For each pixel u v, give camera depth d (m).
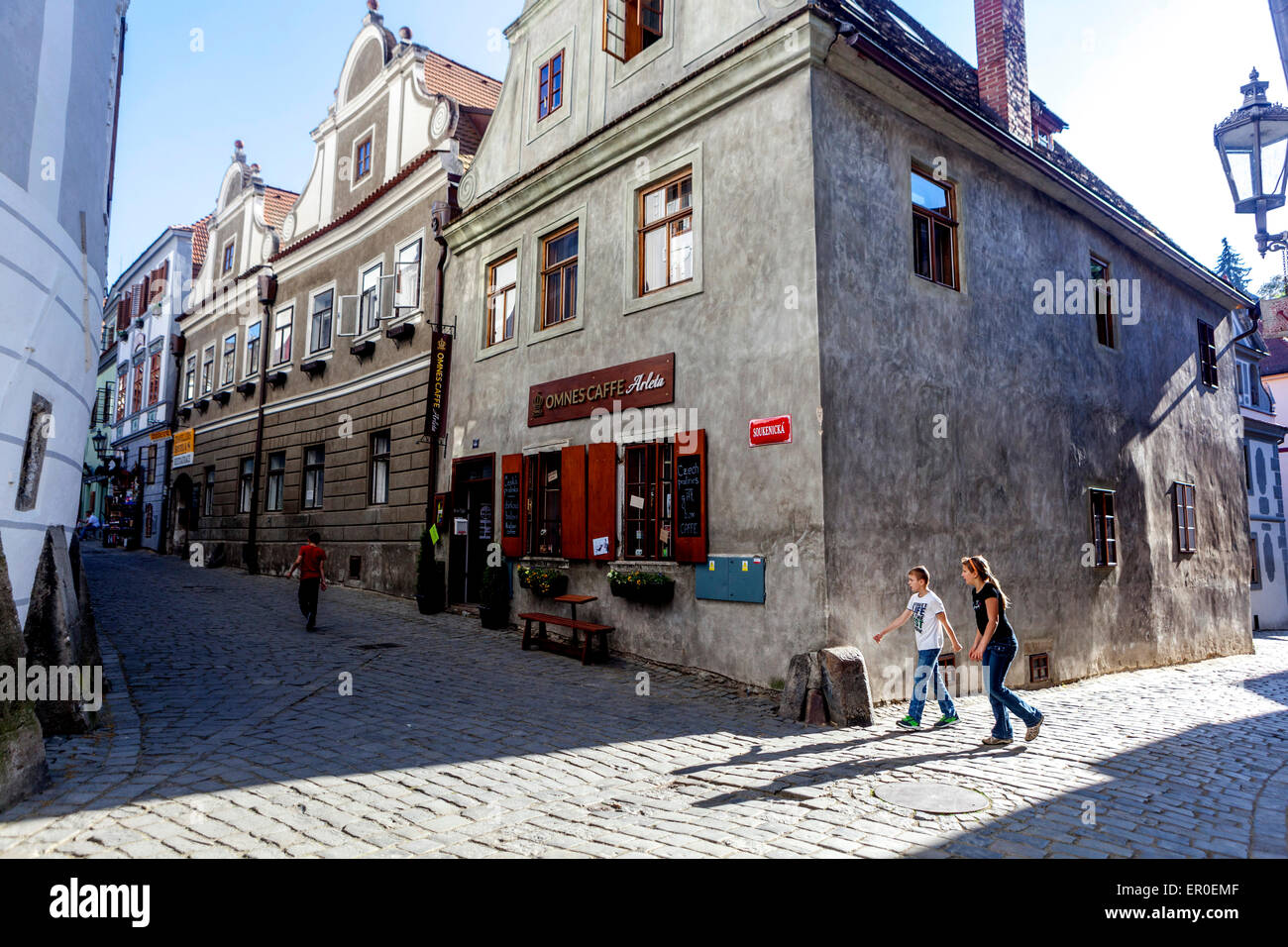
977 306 10.70
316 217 21.23
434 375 14.78
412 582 15.41
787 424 8.59
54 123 6.29
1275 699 10.34
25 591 6.00
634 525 10.47
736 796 5.18
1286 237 6.72
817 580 8.11
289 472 20.56
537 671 9.40
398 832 4.39
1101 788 5.50
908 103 9.81
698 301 9.85
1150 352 14.98
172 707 6.99
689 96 10.06
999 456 10.69
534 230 13.04
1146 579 13.69
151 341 30.66
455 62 18.69
